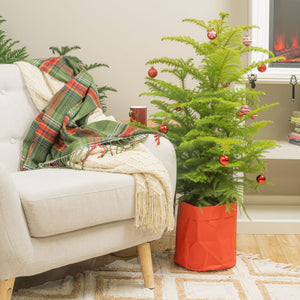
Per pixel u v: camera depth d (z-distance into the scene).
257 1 2.29
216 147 1.83
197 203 1.91
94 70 2.67
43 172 1.73
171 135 1.93
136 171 1.66
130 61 2.66
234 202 1.91
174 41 2.64
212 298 1.66
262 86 2.58
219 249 1.88
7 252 1.40
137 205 1.63
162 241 2.23
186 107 1.96
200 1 2.59
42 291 1.71
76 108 2.06
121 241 1.67
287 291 1.71
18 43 2.64
